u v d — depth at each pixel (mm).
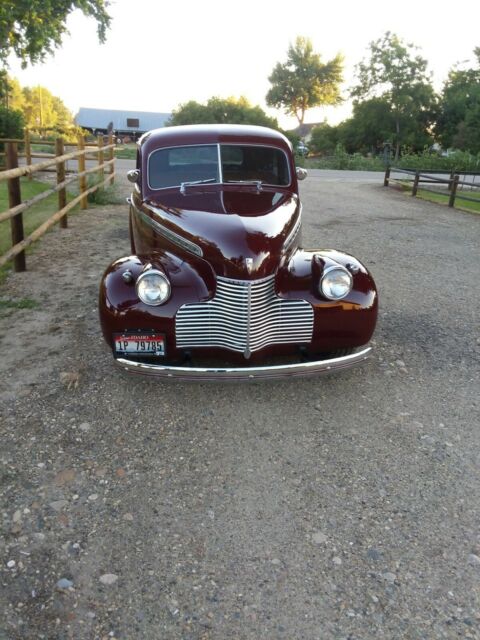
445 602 2359
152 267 3643
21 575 2432
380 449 3404
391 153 57188
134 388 3992
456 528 2777
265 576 2471
